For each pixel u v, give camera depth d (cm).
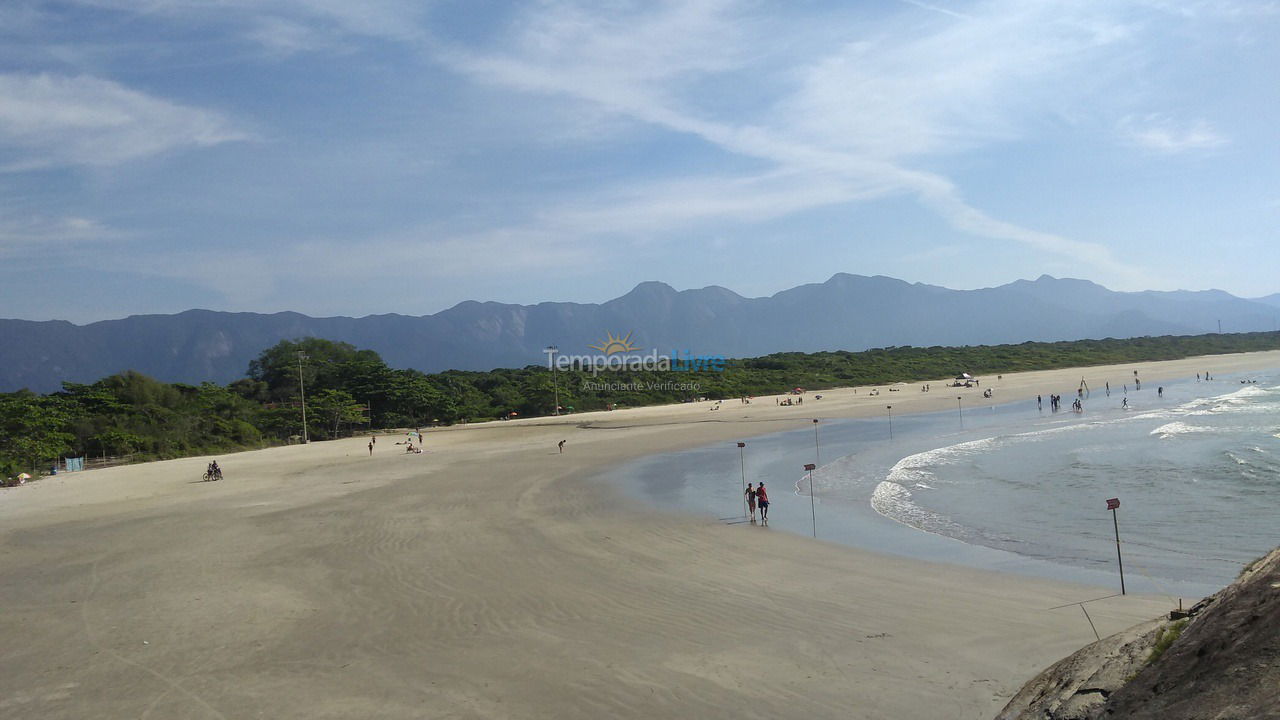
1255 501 2456
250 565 2102
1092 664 636
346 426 9400
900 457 4069
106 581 1972
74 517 3153
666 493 3234
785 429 6269
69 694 1227
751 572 1838
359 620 1563
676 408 9875
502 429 8106
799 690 1107
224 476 4650
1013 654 1204
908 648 1258
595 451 5222
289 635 1482
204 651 1405
